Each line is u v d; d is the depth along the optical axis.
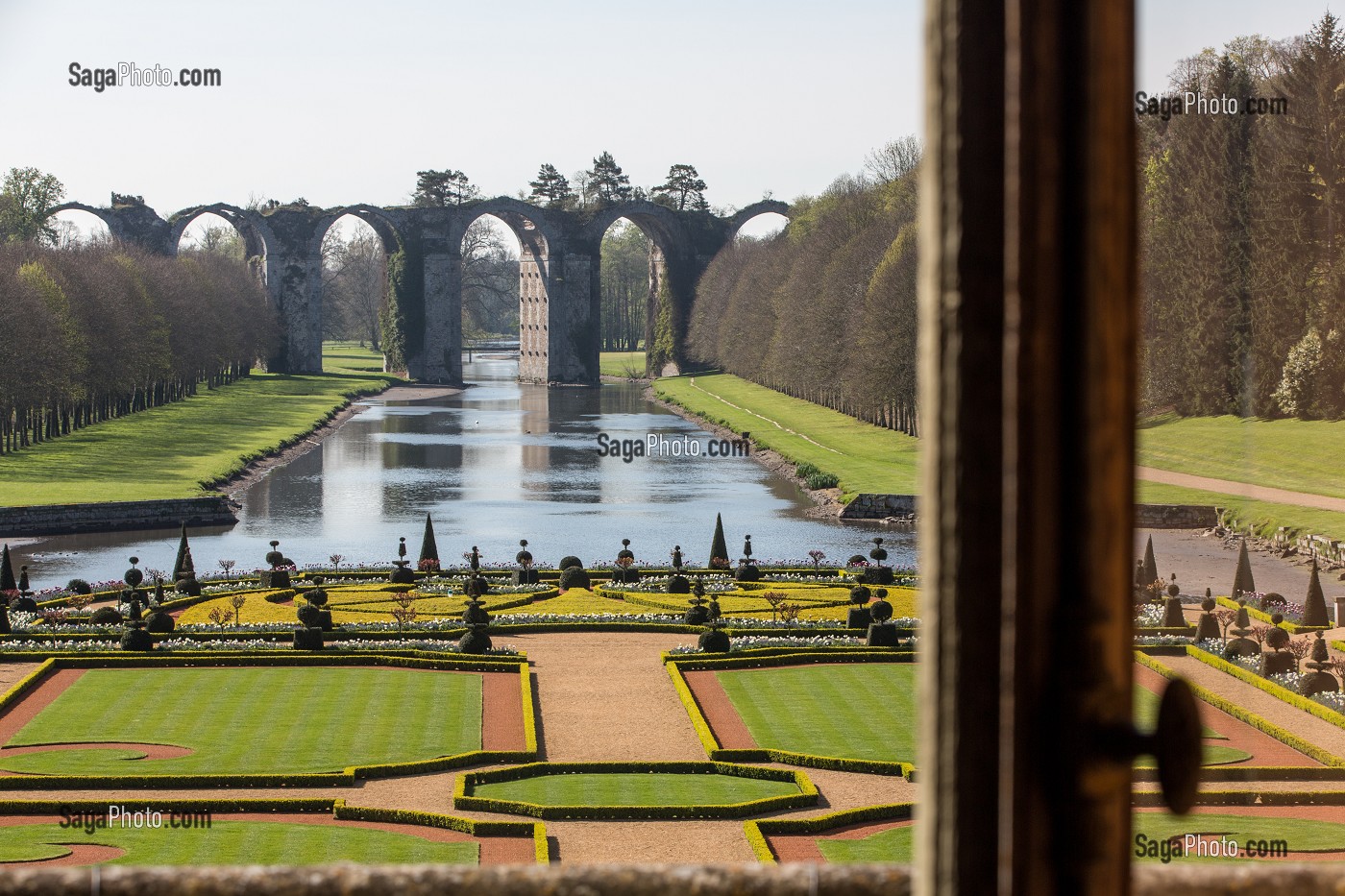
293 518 118.31
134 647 65.62
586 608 80.19
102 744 50.62
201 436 167.25
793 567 92.81
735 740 52.59
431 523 103.88
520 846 41.34
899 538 111.94
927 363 7.29
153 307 199.62
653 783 47.84
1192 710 7.26
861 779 48.16
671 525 114.94
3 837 40.59
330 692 59.38
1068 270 7.11
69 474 130.75
